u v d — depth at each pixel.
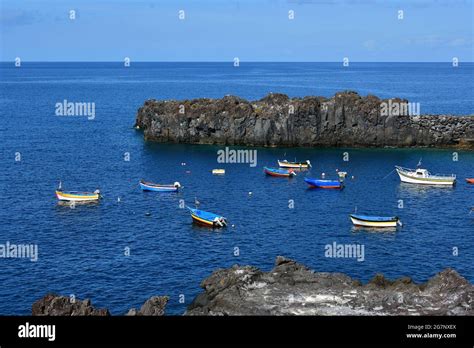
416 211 86.62
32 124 179.50
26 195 93.38
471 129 138.75
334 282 43.62
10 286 57.19
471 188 102.69
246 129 140.62
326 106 139.12
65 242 70.69
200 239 72.12
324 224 79.19
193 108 143.62
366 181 107.62
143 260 64.56
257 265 63.06
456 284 41.78
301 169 117.12
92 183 102.69
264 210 86.44
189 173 112.44
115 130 168.75
